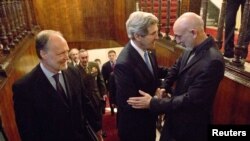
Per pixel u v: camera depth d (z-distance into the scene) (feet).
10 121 5.95
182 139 5.10
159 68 6.27
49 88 4.31
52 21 16.21
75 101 4.64
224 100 6.36
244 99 5.67
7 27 7.84
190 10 9.28
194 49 4.62
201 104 4.35
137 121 5.37
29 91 4.20
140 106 4.90
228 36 6.80
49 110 4.33
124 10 14.58
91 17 16.80
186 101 4.40
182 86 4.78
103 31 17.29
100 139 5.62
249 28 5.85
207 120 4.88
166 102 4.66
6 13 8.13
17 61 7.58
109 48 18.22
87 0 16.34
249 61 6.65
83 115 5.04
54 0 15.81
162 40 9.53
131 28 4.79
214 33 11.82
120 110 5.31
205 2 7.14
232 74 5.98
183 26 4.43
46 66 4.32
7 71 6.17
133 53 5.03
